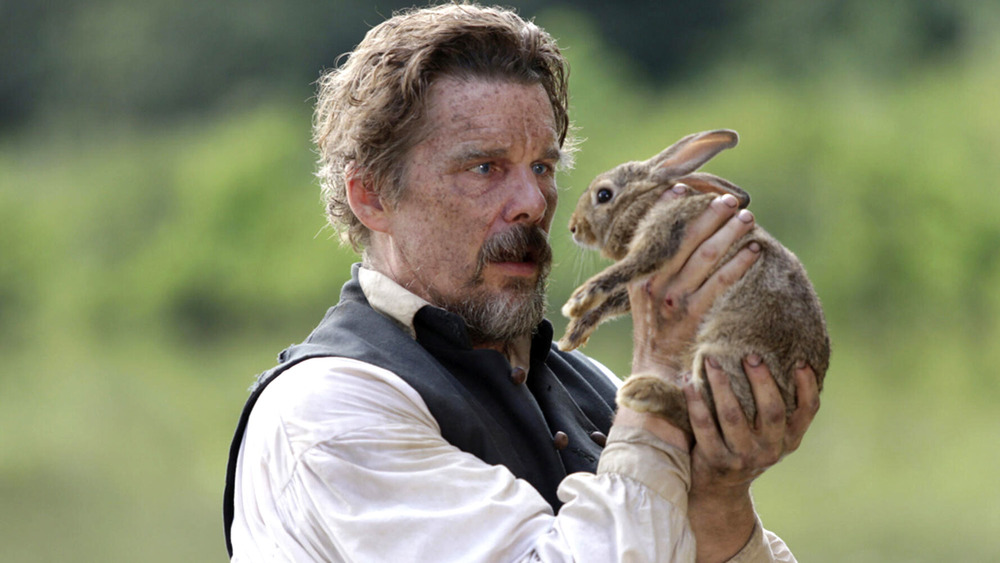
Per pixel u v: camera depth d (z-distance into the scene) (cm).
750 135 4484
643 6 6191
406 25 757
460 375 717
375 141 750
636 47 6131
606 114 5025
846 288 4038
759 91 5194
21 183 6166
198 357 4525
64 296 5444
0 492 2788
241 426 715
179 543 2334
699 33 6112
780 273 682
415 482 631
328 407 657
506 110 736
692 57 6022
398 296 730
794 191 4253
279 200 5234
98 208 5781
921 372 3519
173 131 6412
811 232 4166
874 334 3884
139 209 5741
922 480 2491
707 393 645
